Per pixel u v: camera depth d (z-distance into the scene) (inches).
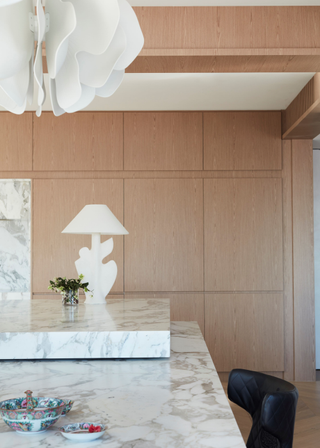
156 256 167.3
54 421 43.6
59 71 46.1
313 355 165.8
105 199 168.2
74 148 168.9
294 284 166.6
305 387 158.2
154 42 98.1
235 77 137.9
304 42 97.8
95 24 42.1
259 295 166.9
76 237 167.3
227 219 168.1
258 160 169.2
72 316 91.0
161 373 66.1
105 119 169.5
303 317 165.9
